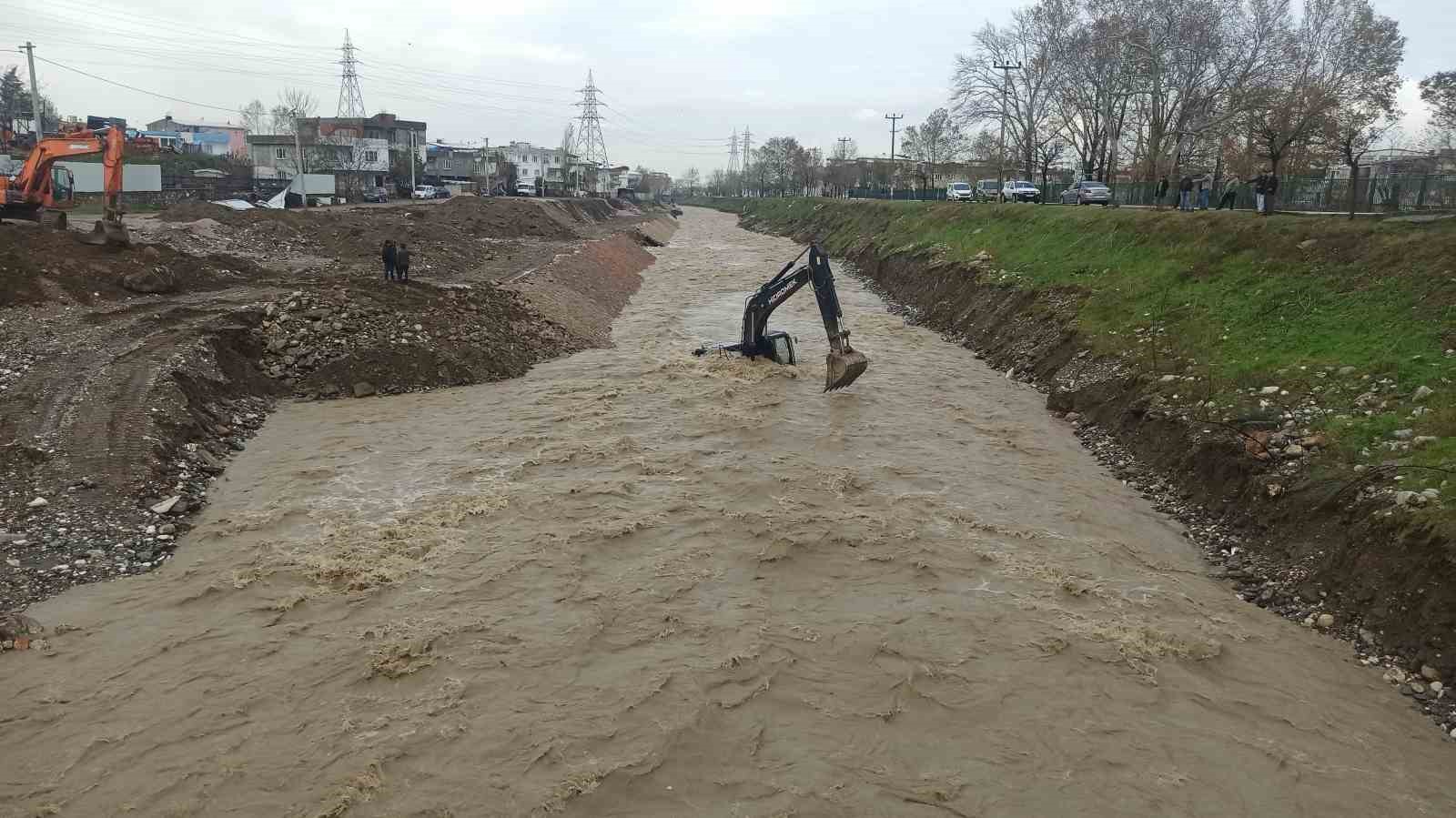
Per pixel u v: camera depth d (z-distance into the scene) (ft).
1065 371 79.51
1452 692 33.42
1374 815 28.27
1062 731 32.12
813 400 75.56
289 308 80.59
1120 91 188.75
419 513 49.49
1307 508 44.70
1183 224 93.09
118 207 91.35
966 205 162.91
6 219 110.42
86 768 29.09
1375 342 58.18
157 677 33.99
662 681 34.45
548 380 81.56
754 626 38.78
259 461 57.57
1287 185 112.57
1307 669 36.17
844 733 31.78
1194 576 44.45
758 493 53.83
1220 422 55.11
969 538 48.14
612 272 152.46
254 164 315.37
